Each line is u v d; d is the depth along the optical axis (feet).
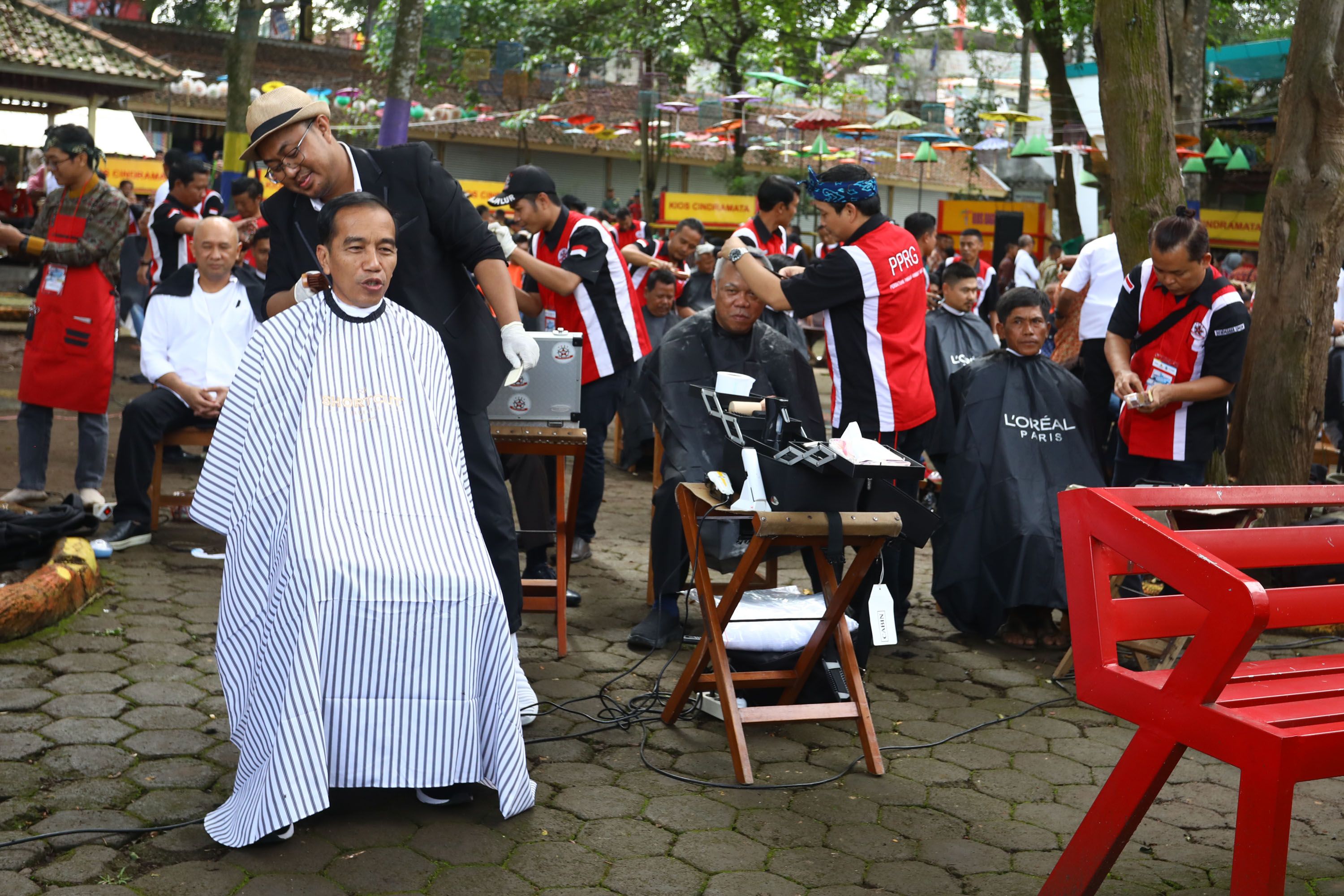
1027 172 92.32
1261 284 18.60
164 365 17.94
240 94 38.55
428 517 9.70
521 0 84.12
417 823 9.83
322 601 9.09
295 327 9.93
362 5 84.12
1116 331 16.30
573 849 9.52
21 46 46.68
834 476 11.10
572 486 14.78
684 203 69.10
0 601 13.10
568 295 18.74
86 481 19.06
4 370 34.24
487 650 9.73
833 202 13.87
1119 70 18.31
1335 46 17.72
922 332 14.30
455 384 11.51
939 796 10.94
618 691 13.29
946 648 15.70
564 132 86.38
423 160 11.35
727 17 84.99
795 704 12.35
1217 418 15.74
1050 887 8.35
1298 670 9.16
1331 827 10.53
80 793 9.95
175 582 16.10
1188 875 9.55
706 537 13.26
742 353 14.39
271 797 8.93
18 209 48.80
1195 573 7.61
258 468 9.73
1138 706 7.91
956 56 101.40
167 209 25.43
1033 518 15.24
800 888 9.08
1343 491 9.62
